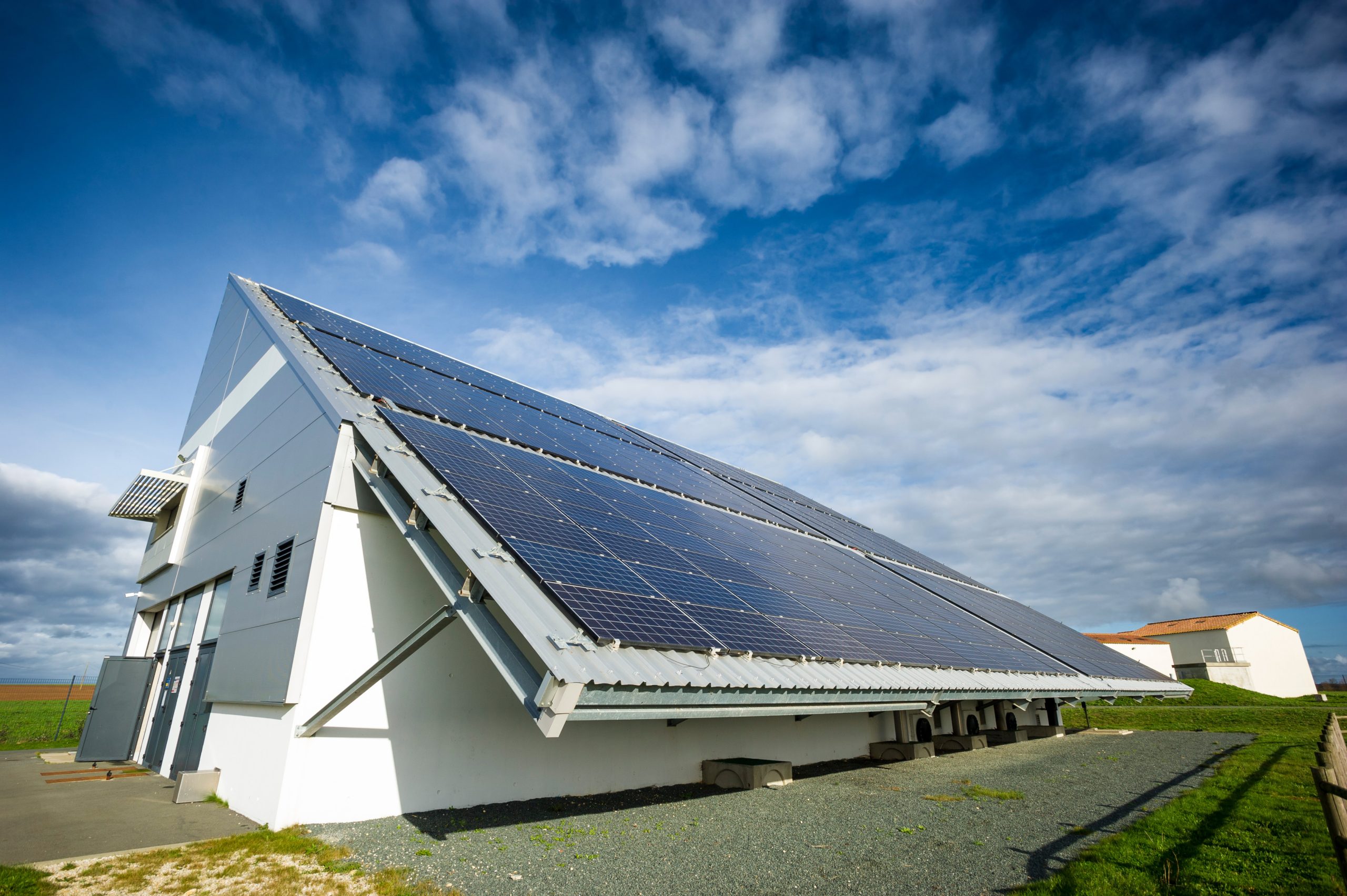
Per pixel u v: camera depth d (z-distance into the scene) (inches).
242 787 494.0
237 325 864.9
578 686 302.0
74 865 348.5
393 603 509.4
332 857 366.9
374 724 471.2
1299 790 566.6
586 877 343.0
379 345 871.1
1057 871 354.3
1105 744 1016.2
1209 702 1882.4
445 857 371.2
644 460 958.4
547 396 1139.9
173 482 830.5
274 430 642.2
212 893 315.9
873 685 490.3
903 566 1270.9
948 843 409.7
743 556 664.4
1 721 1781.5
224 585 681.6
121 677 821.2
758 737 700.0
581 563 412.8
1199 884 319.6
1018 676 737.0
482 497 448.5
